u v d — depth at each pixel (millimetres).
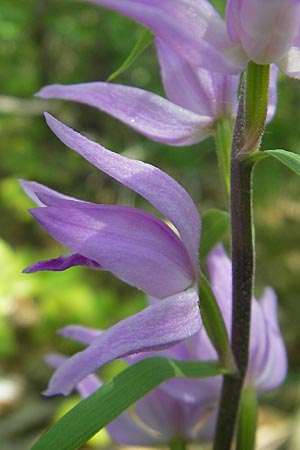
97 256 126
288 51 124
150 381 128
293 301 470
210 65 123
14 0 605
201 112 143
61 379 121
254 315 149
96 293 440
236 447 150
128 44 645
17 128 625
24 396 361
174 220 126
